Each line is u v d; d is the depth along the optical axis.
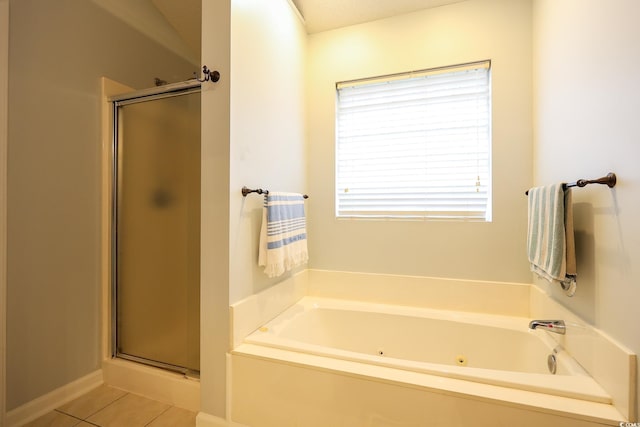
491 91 1.93
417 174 2.14
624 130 0.99
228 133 1.44
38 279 1.64
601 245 1.12
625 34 0.98
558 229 1.24
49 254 1.69
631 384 0.94
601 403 1.05
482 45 1.95
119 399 1.75
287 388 1.36
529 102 1.86
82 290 1.83
